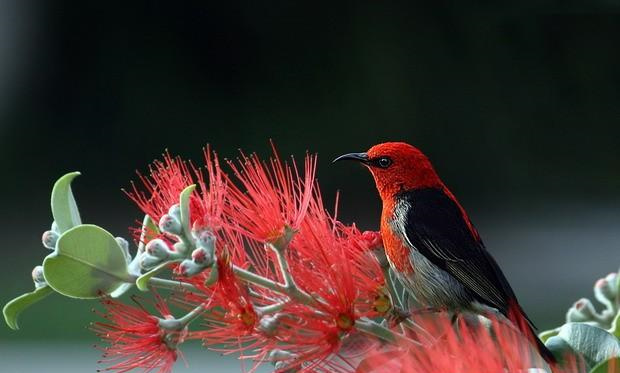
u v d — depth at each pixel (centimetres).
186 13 2081
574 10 1808
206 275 361
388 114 1944
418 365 323
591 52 1823
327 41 2019
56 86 2092
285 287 361
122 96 2077
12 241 1741
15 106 2078
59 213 375
